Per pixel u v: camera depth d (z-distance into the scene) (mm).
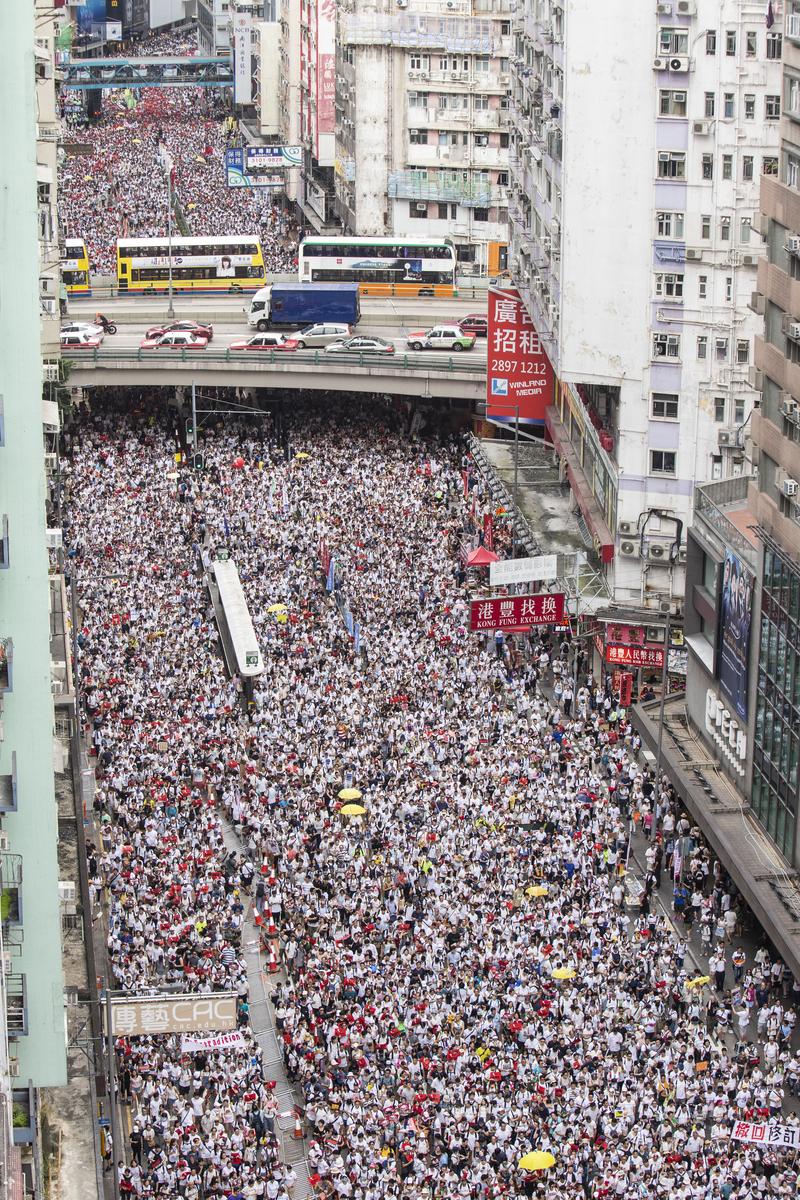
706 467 117188
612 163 115312
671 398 116938
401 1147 71688
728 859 90312
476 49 196750
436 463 153375
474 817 95812
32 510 58594
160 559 133000
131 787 99375
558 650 121562
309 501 144375
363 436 162125
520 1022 78312
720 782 98062
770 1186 68875
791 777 88250
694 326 115500
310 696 110375
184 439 163000
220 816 99688
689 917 91500
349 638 120188
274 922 88812
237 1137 72438
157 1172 70500
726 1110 73500
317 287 178500
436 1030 78250
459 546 134875
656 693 115625
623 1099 72938
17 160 57031
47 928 60750
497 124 198250
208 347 169500
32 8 56781
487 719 107750
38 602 59156
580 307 118000
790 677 88188
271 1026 83000
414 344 170625
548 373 142625
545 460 148750
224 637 118312
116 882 89688
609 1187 67812
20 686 59531
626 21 113688
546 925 85875
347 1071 76562
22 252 57438
